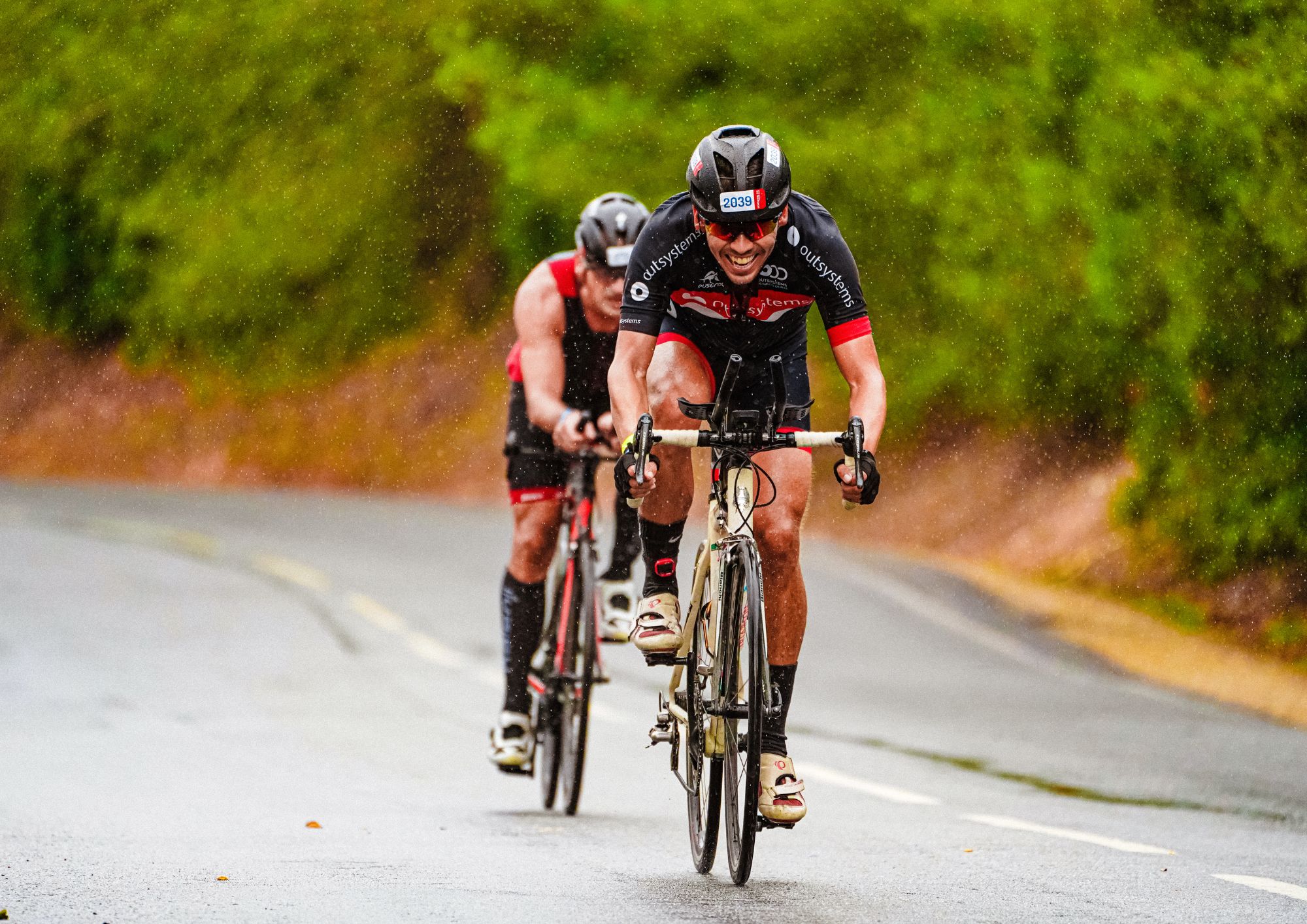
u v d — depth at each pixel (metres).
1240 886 15.32
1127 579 50.69
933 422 65.06
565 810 20.58
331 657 39.34
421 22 82.88
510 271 86.19
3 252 92.31
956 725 30.33
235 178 89.12
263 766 25.11
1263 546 45.84
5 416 92.12
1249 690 36.84
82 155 90.31
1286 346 45.34
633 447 14.76
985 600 47.97
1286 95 46.16
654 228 15.39
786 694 15.76
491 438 83.31
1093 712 32.09
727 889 14.79
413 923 13.07
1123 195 49.34
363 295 88.81
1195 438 48.53
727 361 16.41
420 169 87.25
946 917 13.50
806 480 15.81
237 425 88.25
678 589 16.61
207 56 87.12
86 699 33.28
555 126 70.50
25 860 16.17
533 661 21.80
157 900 14.02
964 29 62.31
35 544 59.00
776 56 67.62
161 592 49.34
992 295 60.84
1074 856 17.09
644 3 70.69
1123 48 53.06
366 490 83.69
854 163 63.88
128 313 92.25
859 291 15.66
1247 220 45.84
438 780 24.11
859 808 21.30
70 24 88.56
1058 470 59.25
